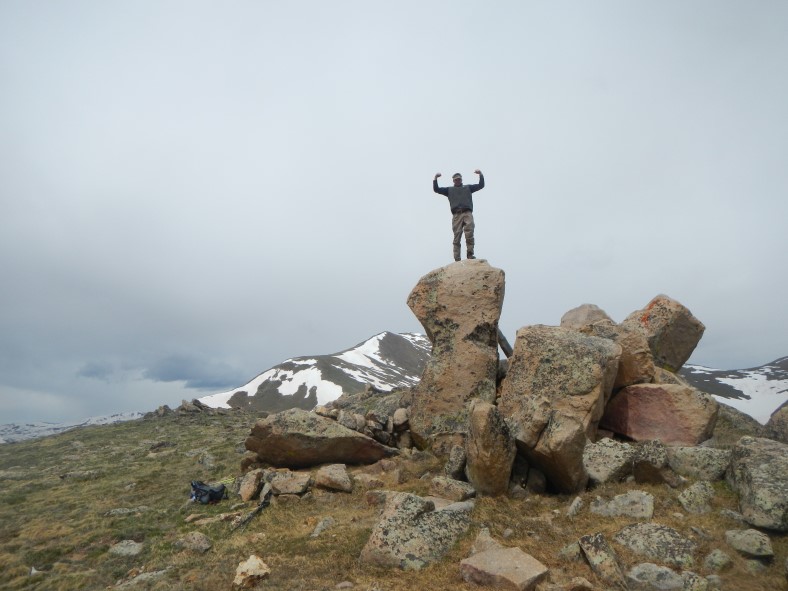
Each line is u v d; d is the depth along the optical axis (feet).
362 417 73.36
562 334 59.98
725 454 45.09
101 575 40.93
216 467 78.23
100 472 84.58
